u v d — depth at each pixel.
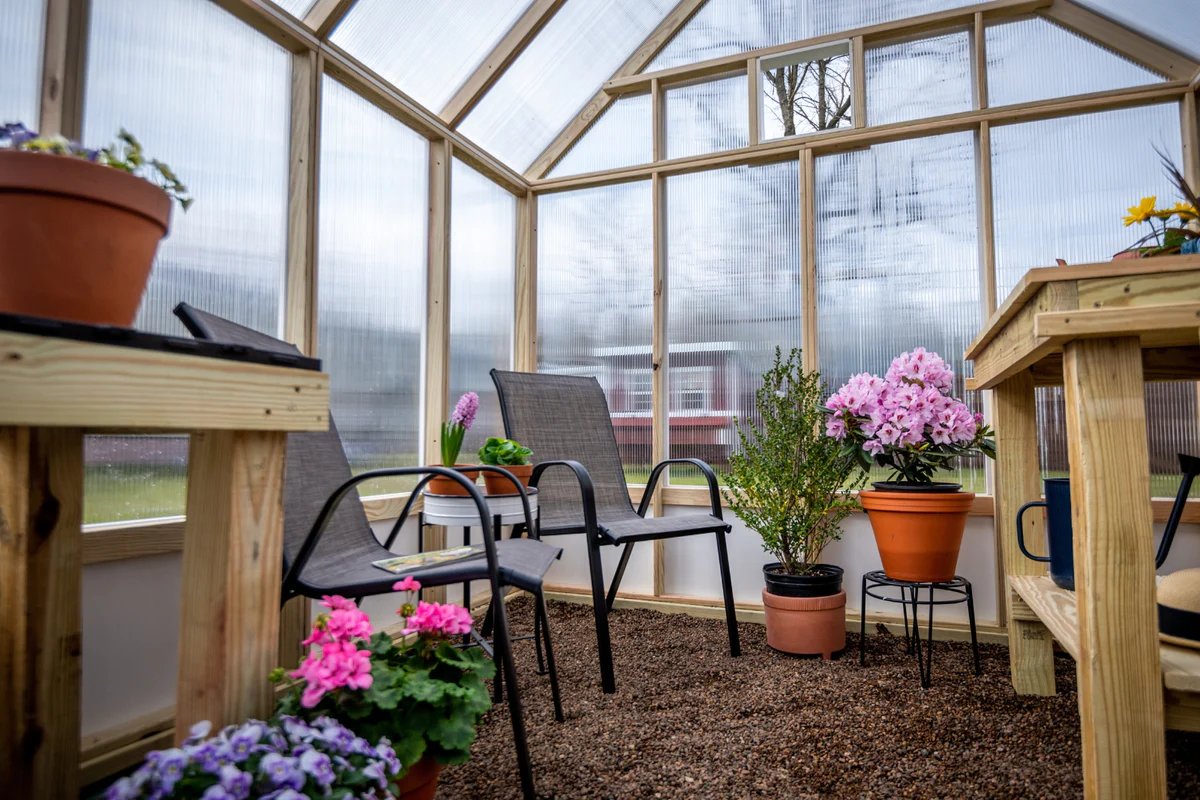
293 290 1.97
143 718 1.49
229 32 1.83
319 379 0.97
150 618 1.52
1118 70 2.39
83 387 0.65
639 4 2.76
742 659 2.15
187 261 1.70
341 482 1.69
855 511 2.56
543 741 1.52
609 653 1.86
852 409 2.21
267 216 1.93
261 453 0.91
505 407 2.40
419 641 1.18
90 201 0.79
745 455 2.76
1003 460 1.89
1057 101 2.40
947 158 2.57
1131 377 1.03
